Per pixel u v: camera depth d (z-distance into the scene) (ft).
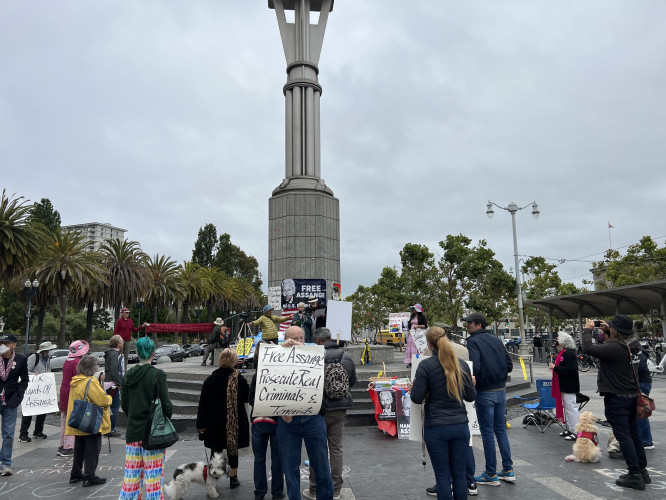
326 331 18.26
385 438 26.55
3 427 21.59
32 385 28.55
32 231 104.42
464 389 14.26
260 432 17.49
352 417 29.71
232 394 18.51
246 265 274.77
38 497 18.08
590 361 74.69
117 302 131.75
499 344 18.97
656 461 21.35
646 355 23.71
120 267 129.29
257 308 223.51
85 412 18.94
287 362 15.29
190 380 39.01
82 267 114.01
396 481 18.97
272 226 51.72
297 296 48.37
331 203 52.39
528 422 29.25
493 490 17.72
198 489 18.99
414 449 24.04
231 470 18.67
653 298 67.41
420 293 117.60
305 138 54.65
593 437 21.89
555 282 125.70
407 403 26.50
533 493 17.34
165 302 154.81
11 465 22.81
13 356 22.35
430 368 14.44
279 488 17.60
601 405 37.65
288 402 15.03
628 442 17.97
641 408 17.89
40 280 112.27
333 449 17.17
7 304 187.52
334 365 16.80
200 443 26.50
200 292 163.12
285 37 57.62
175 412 31.12
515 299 129.39
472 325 19.61
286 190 52.11
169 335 217.77
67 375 25.21
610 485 18.17
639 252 106.32
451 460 14.16
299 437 15.53
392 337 155.63
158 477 15.52
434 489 17.30
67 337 199.62
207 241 234.38
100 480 19.65
